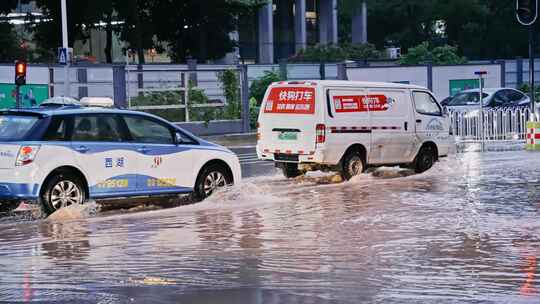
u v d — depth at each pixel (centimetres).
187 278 972
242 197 1689
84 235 1271
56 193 1486
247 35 7581
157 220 1416
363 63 5616
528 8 2934
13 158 1459
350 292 901
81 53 6962
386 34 8750
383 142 2116
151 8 5853
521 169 2217
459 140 3303
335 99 2025
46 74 3653
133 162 1582
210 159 1698
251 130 4469
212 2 5859
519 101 3975
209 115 4194
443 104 3959
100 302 866
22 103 3534
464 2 8031
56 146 1487
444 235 1240
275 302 860
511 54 8462
